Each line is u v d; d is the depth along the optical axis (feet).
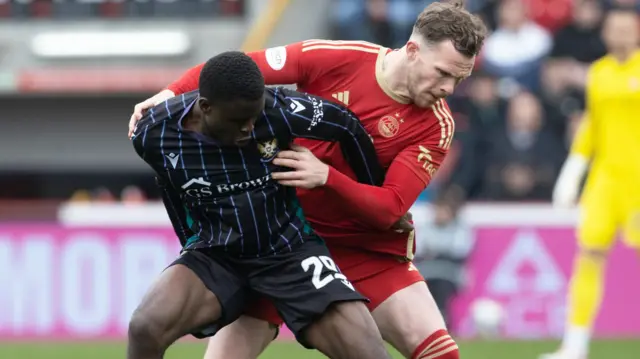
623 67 65.62
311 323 34.35
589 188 66.90
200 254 34.73
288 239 34.86
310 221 38.01
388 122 36.40
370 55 36.78
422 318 37.52
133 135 33.94
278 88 34.30
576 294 64.85
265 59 36.78
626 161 65.31
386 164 36.83
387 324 37.99
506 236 80.69
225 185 33.83
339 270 35.42
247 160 33.65
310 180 33.96
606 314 81.25
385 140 36.45
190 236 36.06
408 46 35.47
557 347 71.51
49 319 80.79
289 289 34.60
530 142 86.33
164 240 80.84
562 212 80.79
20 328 80.79
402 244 38.37
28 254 81.05
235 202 34.06
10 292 81.00
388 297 38.01
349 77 36.76
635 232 65.51
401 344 37.91
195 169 33.65
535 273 80.64
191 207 34.91
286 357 66.54
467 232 78.64
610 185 65.57
